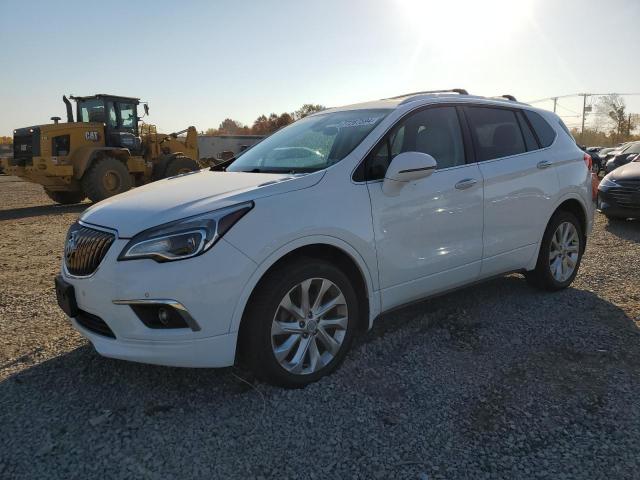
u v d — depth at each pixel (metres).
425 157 3.45
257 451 2.60
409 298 3.75
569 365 3.47
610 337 3.90
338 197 3.29
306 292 3.16
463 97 4.33
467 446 2.63
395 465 2.50
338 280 3.29
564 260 5.01
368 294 3.46
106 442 2.67
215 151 38.72
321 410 2.96
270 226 2.98
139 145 16.36
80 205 15.73
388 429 2.78
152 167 16.86
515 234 4.42
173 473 2.44
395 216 3.53
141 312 2.85
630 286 5.14
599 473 2.41
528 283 5.08
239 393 3.14
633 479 2.36
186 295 2.78
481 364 3.51
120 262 2.85
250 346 3.02
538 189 4.57
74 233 3.25
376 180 3.53
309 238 3.11
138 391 3.19
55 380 3.33
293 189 3.17
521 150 4.60
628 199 8.47
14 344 3.89
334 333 3.37
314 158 3.67
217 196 3.08
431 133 3.97
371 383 3.26
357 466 2.49
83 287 3.01
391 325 4.18
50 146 14.24
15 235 9.38
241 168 4.01
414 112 3.92
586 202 5.09
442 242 3.84
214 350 2.88
